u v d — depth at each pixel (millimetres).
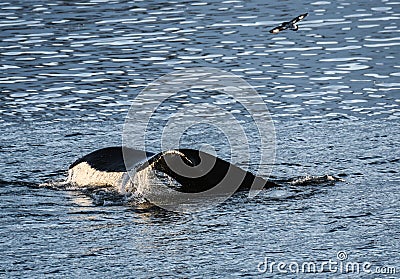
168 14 70500
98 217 33844
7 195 36250
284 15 69000
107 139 44156
